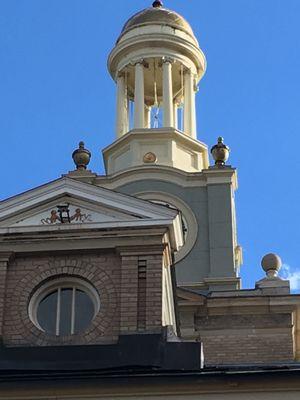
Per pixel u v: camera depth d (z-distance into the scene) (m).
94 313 17.69
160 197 31.06
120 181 31.45
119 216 18.27
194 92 35.31
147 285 17.58
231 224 30.50
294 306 27.09
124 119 34.47
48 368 16.75
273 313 27.08
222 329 26.94
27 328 17.42
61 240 18.09
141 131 32.88
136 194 31.11
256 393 15.65
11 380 15.77
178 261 29.77
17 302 17.69
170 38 34.75
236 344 26.72
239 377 15.64
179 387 15.67
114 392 15.70
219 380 15.67
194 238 30.20
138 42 34.69
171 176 31.33
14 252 18.08
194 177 31.34
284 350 26.61
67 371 16.44
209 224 30.48
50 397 15.71
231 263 29.70
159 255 17.84
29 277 17.91
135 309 17.34
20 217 18.52
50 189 18.66
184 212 30.70
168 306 18.84
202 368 16.48
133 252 17.89
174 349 16.84
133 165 32.16
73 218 18.41
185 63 34.94
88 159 32.09
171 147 32.75
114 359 16.84
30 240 18.12
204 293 28.55
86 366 16.75
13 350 17.11
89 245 18.03
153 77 35.91
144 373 15.97
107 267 17.89
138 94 34.09
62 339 17.25
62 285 17.98
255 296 27.14
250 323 26.97
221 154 31.75
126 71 35.19
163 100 33.91
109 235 18.03
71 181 18.67
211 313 27.12
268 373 15.64
